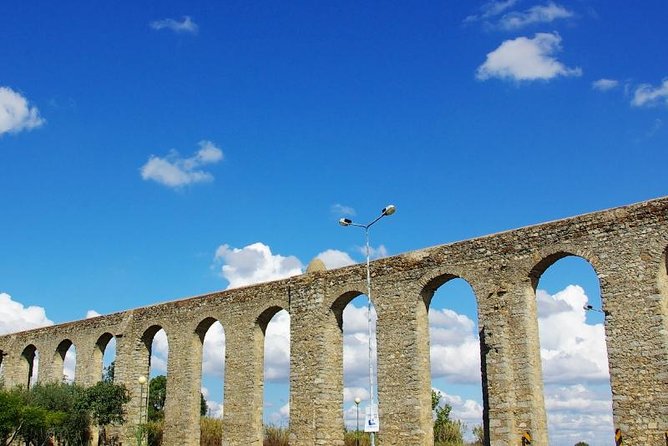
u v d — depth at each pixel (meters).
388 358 41.34
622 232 34.66
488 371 37.28
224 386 49.53
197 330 52.78
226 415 48.84
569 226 36.31
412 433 39.34
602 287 34.72
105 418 54.12
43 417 52.09
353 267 44.62
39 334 66.31
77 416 55.56
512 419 36.19
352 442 55.66
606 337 34.16
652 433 32.09
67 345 64.88
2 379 68.06
